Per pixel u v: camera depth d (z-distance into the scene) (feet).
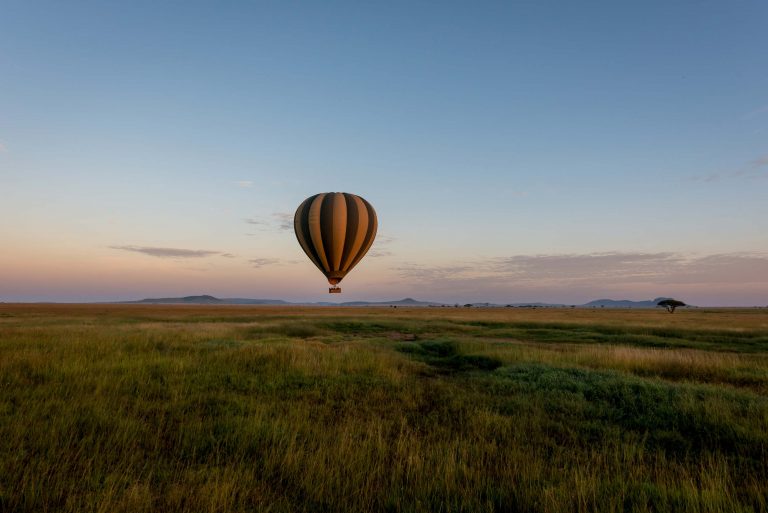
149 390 25.11
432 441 18.15
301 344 53.83
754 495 13.30
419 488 13.08
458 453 16.61
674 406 23.58
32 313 178.70
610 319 150.71
